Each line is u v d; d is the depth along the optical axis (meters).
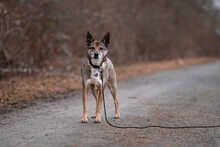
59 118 7.93
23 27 14.10
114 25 21.47
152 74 20.16
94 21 19.17
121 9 23.19
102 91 7.57
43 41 15.79
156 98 11.27
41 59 15.71
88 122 7.58
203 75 20.16
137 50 26.92
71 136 6.37
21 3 14.21
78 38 18.55
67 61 17.69
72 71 16.52
